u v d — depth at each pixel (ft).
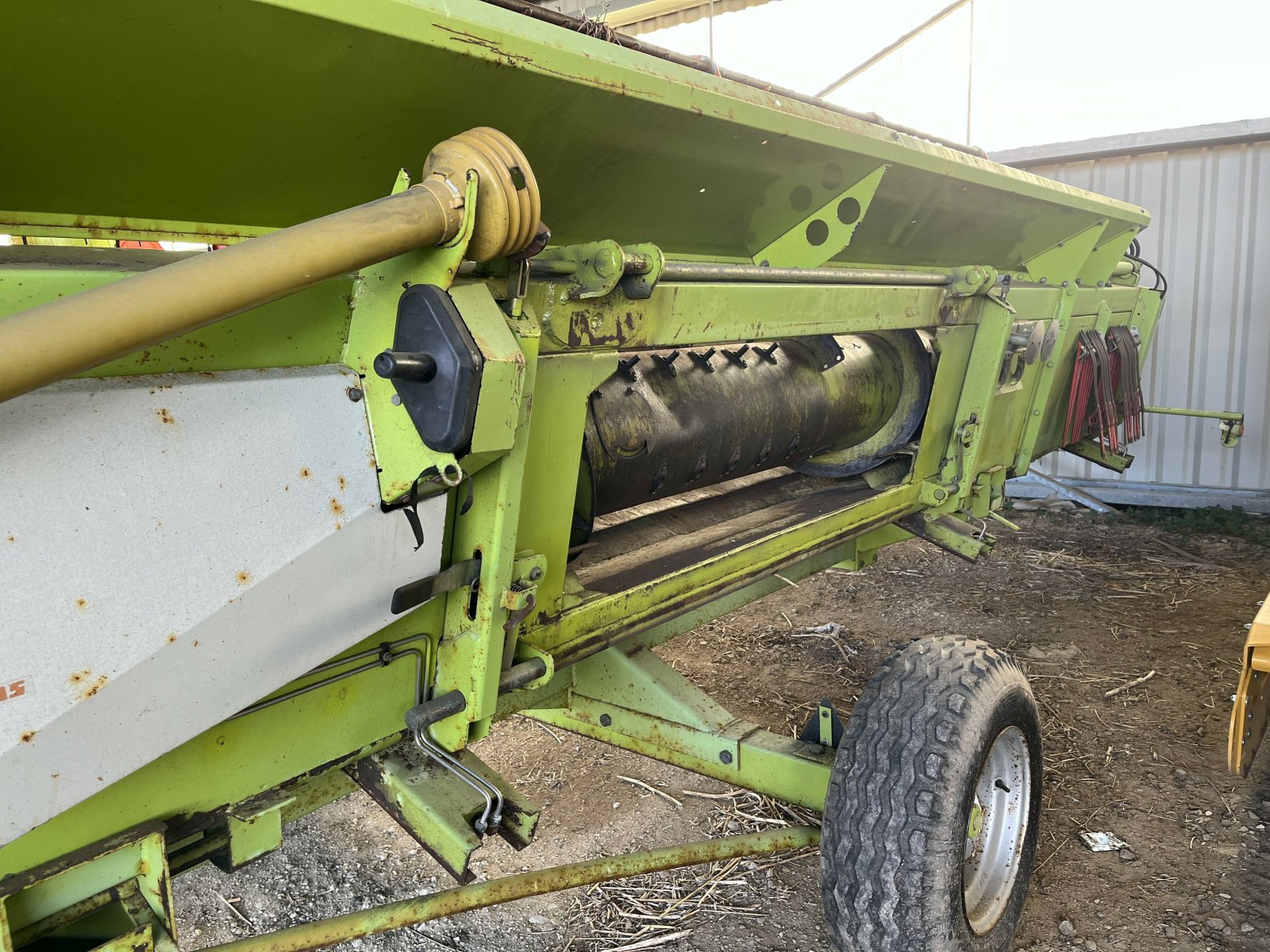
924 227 9.10
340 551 3.72
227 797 3.79
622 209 6.16
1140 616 14.28
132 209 4.10
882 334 8.61
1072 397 11.16
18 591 2.80
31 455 2.83
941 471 8.97
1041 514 20.59
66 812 3.22
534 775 9.41
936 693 6.09
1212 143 19.56
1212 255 20.02
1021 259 11.25
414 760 4.71
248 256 2.93
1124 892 7.66
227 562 3.32
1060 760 9.87
